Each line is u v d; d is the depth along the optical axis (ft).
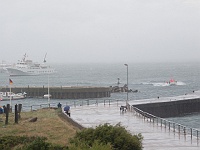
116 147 122.93
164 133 186.60
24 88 593.42
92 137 125.80
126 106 280.31
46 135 162.50
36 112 252.01
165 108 331.98
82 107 294.46
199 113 354.54
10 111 252.62
